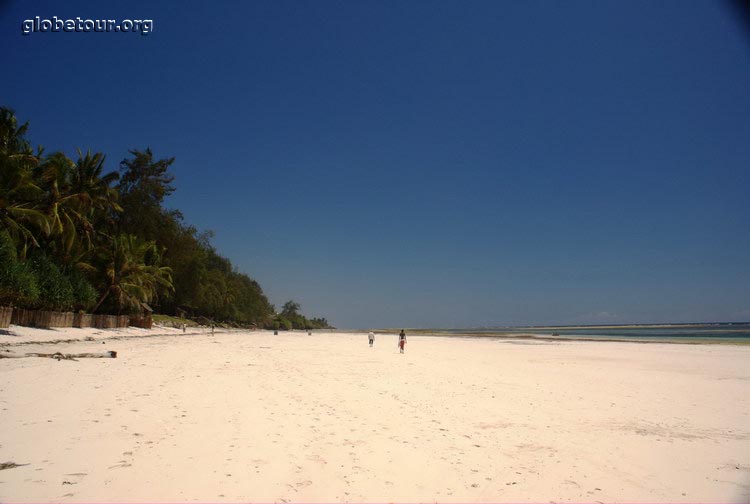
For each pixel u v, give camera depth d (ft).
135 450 23.89
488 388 53.36
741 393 53.21
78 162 144.46
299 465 23.20
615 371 76.79
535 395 49.16
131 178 204.54
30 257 117.70
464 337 322.34
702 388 57.06
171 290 263.90
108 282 159.94
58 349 75.51
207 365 66.13
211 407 35.37
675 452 28.35
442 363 87.56
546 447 28.68
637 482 22.99
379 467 23.57
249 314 451.94
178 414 32.37
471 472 23.52
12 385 38.96
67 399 34.91
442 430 31.89
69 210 130.93
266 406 36.83
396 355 109.40
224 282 343.26
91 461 21.93
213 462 22.79
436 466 24.16
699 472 24.66
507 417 37.11
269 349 116.98
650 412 40.93
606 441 30.58
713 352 129.70
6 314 97.55
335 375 61.11
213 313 345.31
